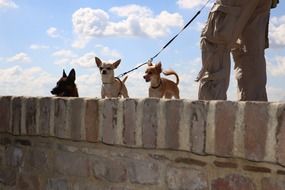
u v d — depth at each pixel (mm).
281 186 3500
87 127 4355
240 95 5078
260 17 4977
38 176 4770
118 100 4176
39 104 4711
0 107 5070
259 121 3539
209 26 4844
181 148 3857
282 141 3455
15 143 4973
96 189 4344
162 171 3990
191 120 3811
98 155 4328
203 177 3807
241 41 5043
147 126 4016
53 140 4645
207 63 4867
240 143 3607
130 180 4148
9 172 5031
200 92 4914
